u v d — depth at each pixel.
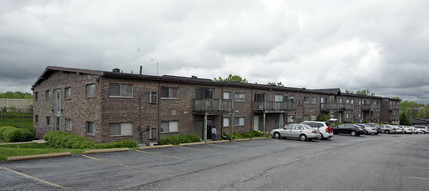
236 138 24.42
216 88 25.55
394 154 16.86
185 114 22.94
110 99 18.25
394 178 10.16
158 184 8.70
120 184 8.59
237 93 27.88
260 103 29.81
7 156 11.94
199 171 10.78
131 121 19.33
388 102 63.31
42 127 27.41
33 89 29.72
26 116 45.03
